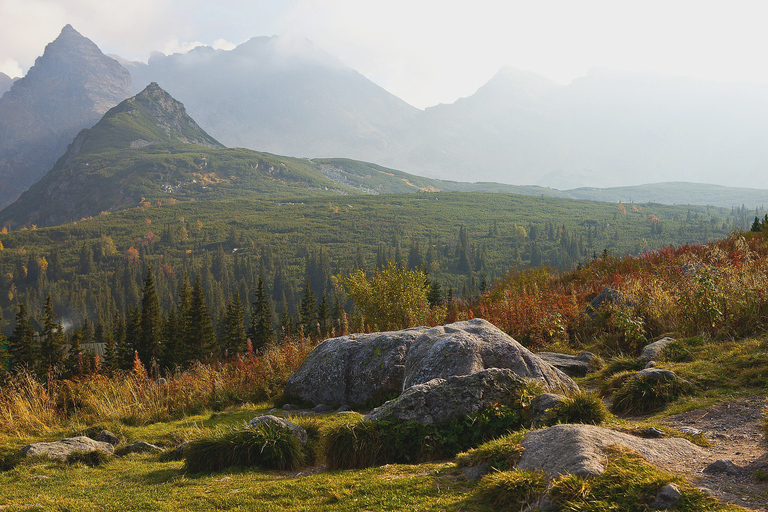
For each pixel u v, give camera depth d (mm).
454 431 5863
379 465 5723
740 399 6000
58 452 7473
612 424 5215
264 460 6164
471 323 9734
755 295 9203
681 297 10094
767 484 3439
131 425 9977
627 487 3309
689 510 2994
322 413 9594
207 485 5445
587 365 9969
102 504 4934
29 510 4805
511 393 6301
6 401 10422
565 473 3650
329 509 4141
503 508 3559
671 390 6656
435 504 3914
